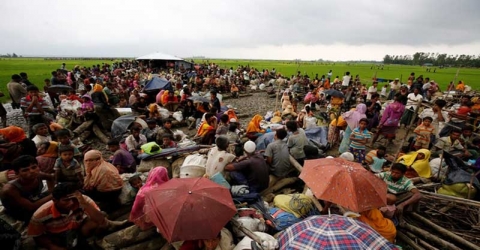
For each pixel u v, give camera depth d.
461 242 4.64
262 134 8.91
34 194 4.32
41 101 9.61
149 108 12.10
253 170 5.52
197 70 35.00
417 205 5.39
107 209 5.10
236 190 5.12
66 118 10.31
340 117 9.85
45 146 5.55
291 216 4.73
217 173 5.26
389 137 9.81
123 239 4.19
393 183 5.24
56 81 15.39
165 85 15.45
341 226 3.22
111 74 26.45
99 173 4.84
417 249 4.67
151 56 37.91
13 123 12.02
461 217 5.36
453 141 7.52
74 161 5.10
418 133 8.21
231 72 35.72
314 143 9.00
